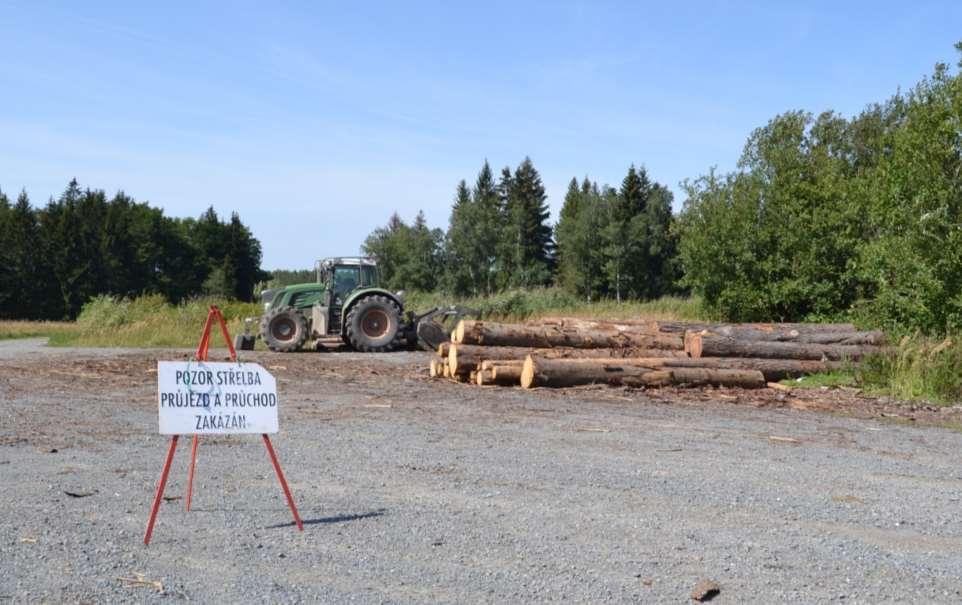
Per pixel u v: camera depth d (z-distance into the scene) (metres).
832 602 4.31
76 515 5.72
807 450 8.65
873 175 23.61
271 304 23.08
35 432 9.00
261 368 5.48
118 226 84.12
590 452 8.31
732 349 15.27
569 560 4.89
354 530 5.46
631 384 14.10
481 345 15.31
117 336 28.53
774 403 12.73
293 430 9.39
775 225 26.12
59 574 4.54
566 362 14.01
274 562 4.82
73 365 17.33
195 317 30.69
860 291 24.38
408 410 11.20
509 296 35.41
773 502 6.33
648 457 8.09
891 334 17.91
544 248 93.88
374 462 7.64
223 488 6.59
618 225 73.62
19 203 80.88
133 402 11.66
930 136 18.27
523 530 5.49
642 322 16.61
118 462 7.53
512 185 100.75
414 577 4.58
